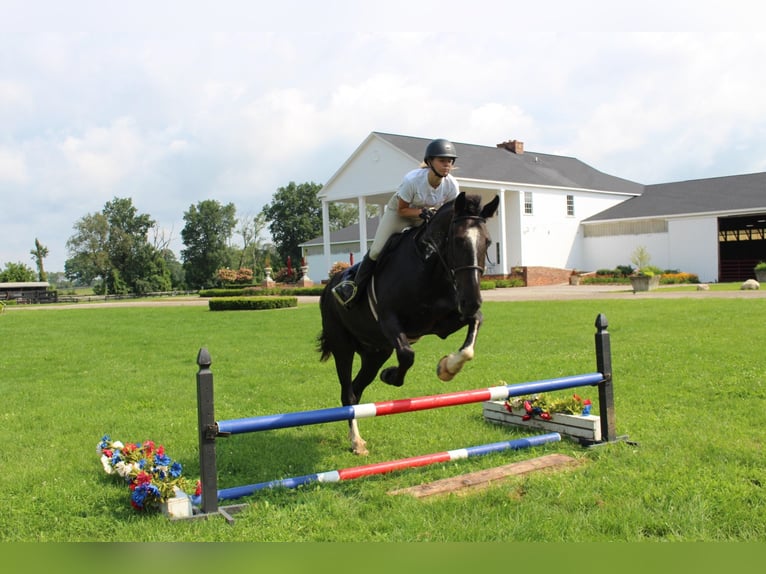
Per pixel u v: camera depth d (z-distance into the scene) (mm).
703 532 3797
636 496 4395
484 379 9133
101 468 5562
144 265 88000
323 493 4680
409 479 5094
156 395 9016
